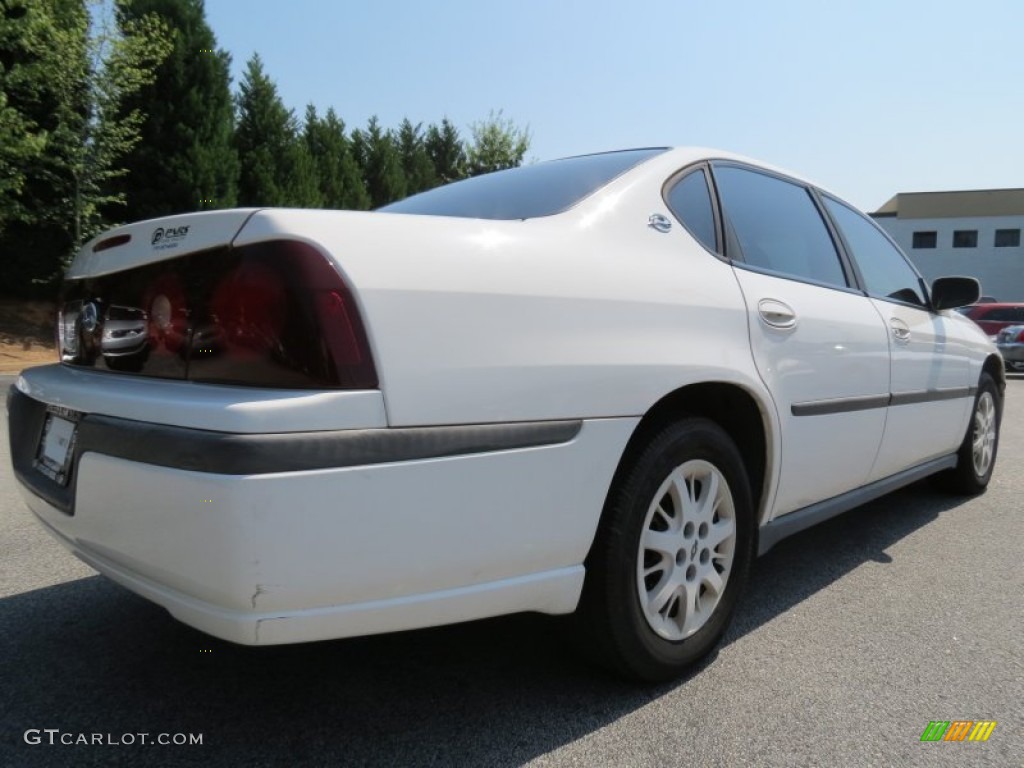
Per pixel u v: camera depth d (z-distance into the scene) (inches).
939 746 79.1
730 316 95.9
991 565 136.4
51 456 82.4
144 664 95.5
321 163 919.0
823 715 84.8
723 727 82.0
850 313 121.6
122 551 68.2
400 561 65.6
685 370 87.1
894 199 1759.4
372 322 64.7
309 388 62.6
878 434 129.3
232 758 75.6
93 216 668.7
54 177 616.1
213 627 63.3
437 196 112.5
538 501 74.0
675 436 87.8
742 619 111.7
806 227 127.1
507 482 71.5
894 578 129.5
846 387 117.6
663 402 91.6
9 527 153.0
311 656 98.1
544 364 74.5
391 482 64.2
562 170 106.7
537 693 88.9
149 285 74.2
